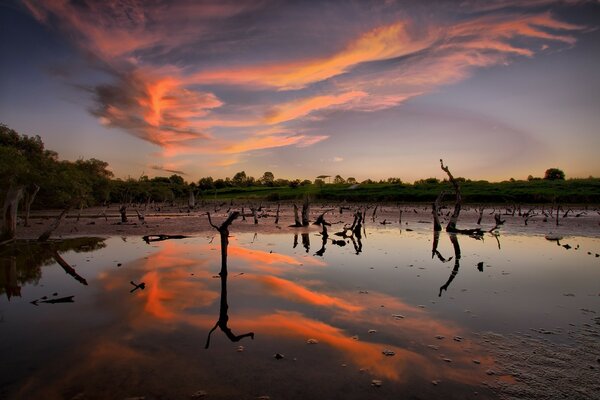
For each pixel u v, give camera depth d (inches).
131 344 240.1
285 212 2135.8
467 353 228.5
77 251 631.2
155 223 1219.2
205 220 1368.1
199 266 490.9
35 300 339.6
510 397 179.0
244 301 335.0
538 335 258.4
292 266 497.0
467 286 395.2
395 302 335.6
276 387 187.6
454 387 188.2
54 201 1844.2
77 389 186.1
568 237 876.0
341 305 325.7
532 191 3129.9
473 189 3563.0
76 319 288.4
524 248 689.6
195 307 317.1
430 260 550.9
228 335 254.7
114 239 805.9
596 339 250.5
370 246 712.4
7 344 241.4
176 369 206.5
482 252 636.1
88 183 2244.1
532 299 346.6
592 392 183.6
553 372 204.4
